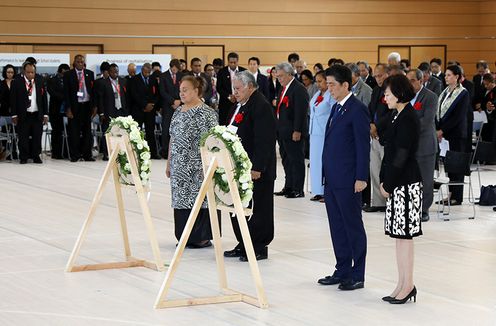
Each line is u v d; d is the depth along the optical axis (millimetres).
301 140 12469
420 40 24359
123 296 7137
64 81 17219
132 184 8203
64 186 13656
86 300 7012
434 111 10492
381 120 10352
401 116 6770
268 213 8422
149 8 21609
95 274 7906
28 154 17016
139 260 8234
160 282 7613
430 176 10594
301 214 11148
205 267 8148
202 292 7250
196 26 22125
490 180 14281
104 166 16516
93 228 10125
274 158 8344
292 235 9742
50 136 19203
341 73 7254
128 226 10258
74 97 17172
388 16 24016
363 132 7156
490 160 11914
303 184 12633
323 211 11383
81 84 17250
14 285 7504
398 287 6949
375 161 11242
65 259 8531
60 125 17719
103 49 21188
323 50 23422
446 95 11922
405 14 24172
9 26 20281
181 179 8719
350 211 7289
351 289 7301
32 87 16781
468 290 7328
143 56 19000
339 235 7438
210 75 18172
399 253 6898
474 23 24797
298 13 23141
